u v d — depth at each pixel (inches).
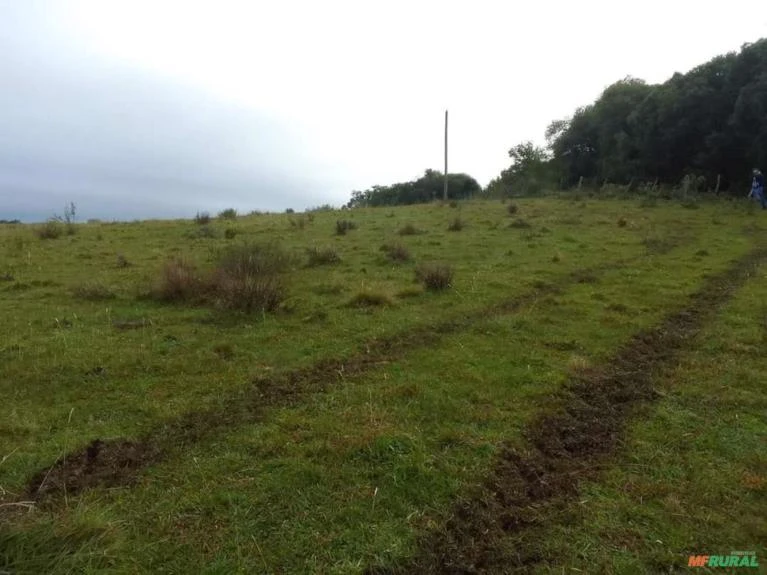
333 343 276.5
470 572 128.0
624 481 162.1
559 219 800.3
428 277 395.5
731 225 759.1
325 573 124.5
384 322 312.5
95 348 261.4
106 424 189.9
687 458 174.1
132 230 721.6
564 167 1927.9
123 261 476.7
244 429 187.9
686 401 216.1
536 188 1525.6
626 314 336.2
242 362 249.1
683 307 355.6
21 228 764.0
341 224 698.2
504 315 329.4
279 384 226.4
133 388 219.5
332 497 150.9
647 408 210.2
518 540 137.9
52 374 230.2
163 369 238.7
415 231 676.1
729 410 207.5
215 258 493.0
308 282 414.3
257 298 327.9
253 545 132.4
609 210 951.0
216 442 179.3
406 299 366.3
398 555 130.3
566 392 222.1
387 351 269.9
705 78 1389.0
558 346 277.9
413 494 152.7
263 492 152.4
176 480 158.1
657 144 1499.8
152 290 362.3
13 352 253.9
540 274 449.7
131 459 169.2
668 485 159.3
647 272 457.7
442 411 200.5
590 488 158.7
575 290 397.4
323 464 165.5
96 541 127.2
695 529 140.6
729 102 1349.7
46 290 384.5
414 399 209.3
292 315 325.4
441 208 1029.2
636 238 634.8
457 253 540.1
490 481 160.2
